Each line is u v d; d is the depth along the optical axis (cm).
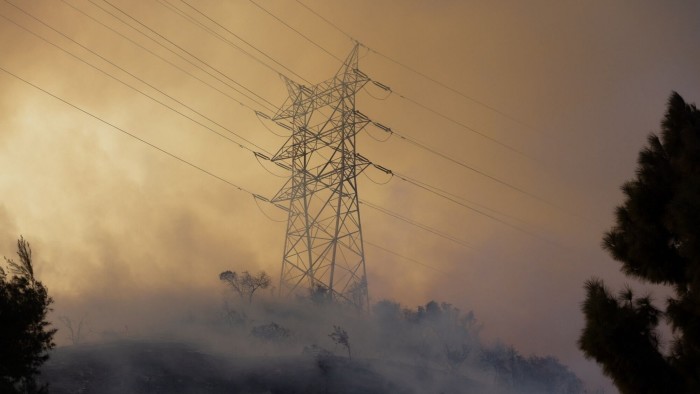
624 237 2778
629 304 2680
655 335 2625
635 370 2566
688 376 2494
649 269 2666
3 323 4228
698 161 2622
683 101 2877
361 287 9044
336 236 8800
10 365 4262
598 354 2661
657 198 2695
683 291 2631
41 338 4475
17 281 4488
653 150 2867
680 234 2538
